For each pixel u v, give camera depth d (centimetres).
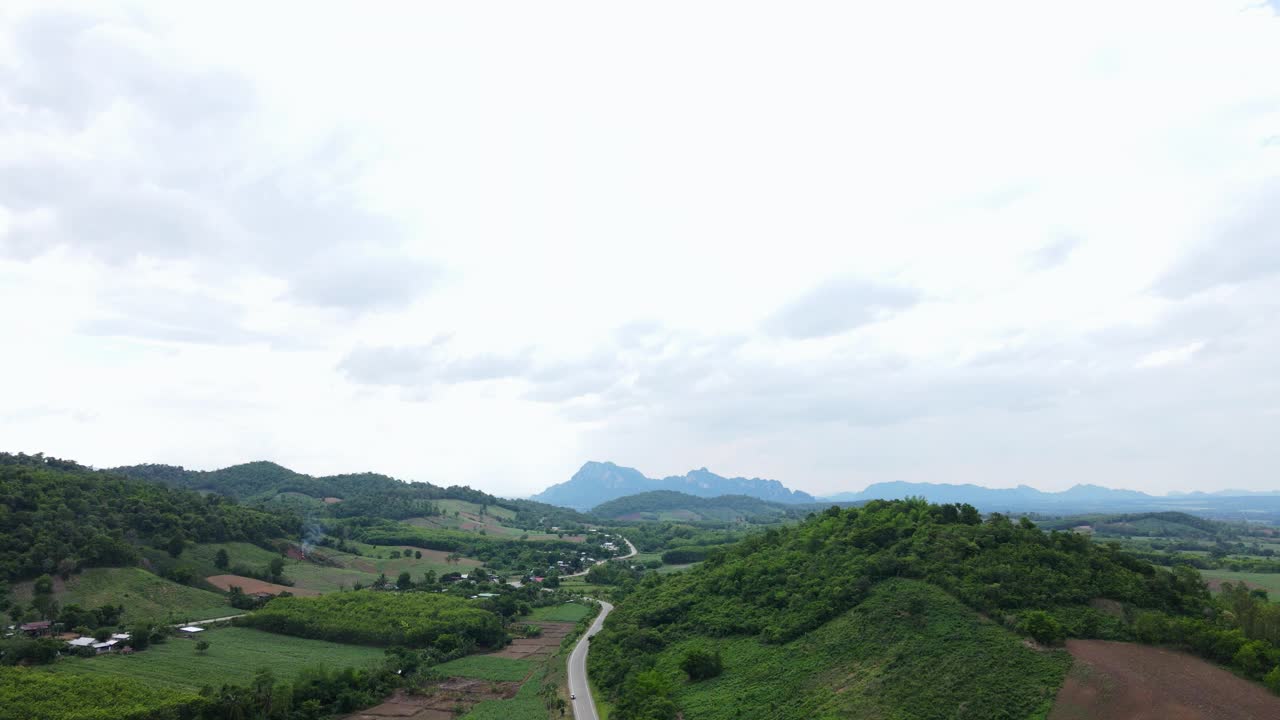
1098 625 8900
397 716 11312
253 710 10350
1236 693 7469
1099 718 7269
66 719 9256
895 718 7719
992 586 9775
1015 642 8712
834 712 8225
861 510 14888
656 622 13838
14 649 11500
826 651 9875
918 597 10175
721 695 9844
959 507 13325
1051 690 7756
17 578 15412
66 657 12206
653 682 10469
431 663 14488
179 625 15475
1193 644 8319
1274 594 14838
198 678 11888
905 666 8700
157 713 9769
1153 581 9844
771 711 8906
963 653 8662
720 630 12250
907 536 12462
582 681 12556
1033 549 10675
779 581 12838
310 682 11775
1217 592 14800
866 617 10188
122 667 12019
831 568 12244
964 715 7569
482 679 13538
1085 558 10412
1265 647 7881
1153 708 7288
